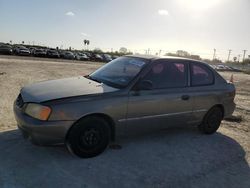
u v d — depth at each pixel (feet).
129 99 13.29
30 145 13.69
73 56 151.64
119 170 12.00
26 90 13.62
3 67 56.44
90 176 11.28
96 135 12.75
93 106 12.18
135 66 14.82
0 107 20.93
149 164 12.85
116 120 13.08
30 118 11.62
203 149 15.42
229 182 11.99
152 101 14.16
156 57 15.47
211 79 17.74
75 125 12.01
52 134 11.49
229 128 20.51
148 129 14.60
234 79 88.33
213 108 17.87
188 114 16.22
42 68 64.64
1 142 13.84
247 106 32.01
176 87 15.48
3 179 10.48
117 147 14.40
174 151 14.70
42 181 10.58
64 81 14.80
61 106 11.55
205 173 12.56
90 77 15.72
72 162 12.29
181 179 11.79
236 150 15.83
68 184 10.54
